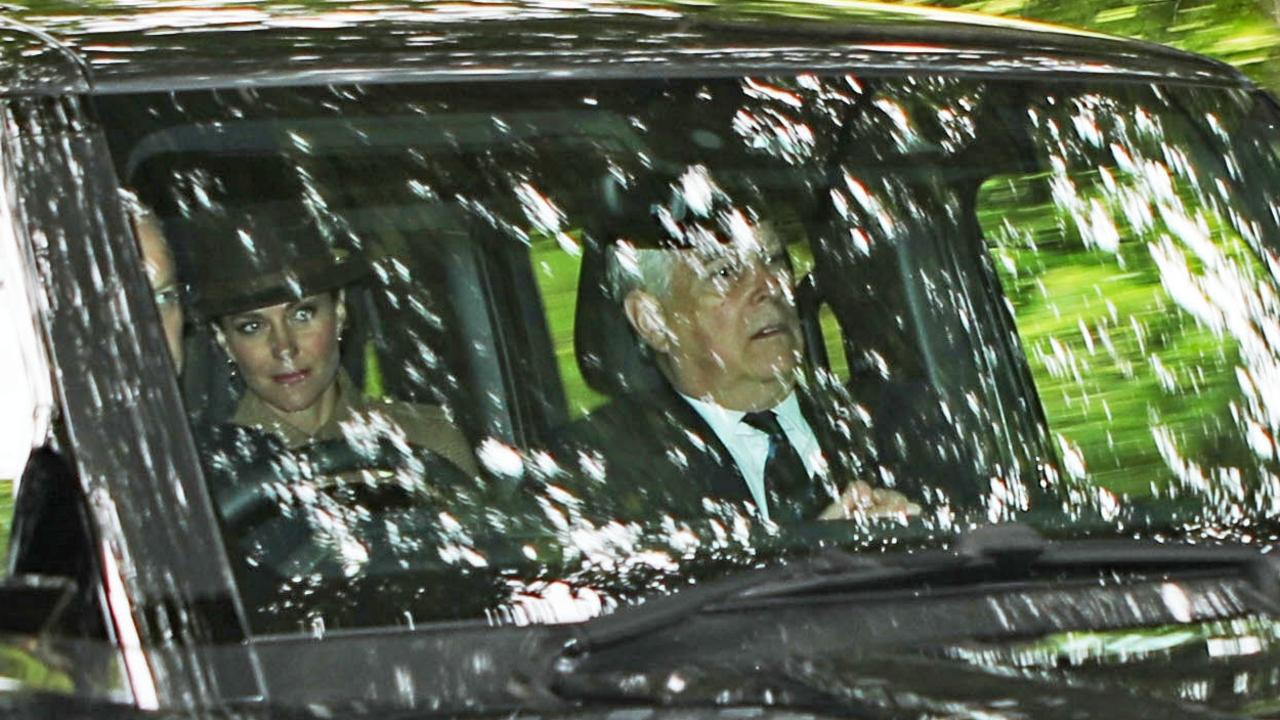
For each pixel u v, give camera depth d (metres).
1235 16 23.66
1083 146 13.77
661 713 9.52
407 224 12.01
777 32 13.44
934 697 9.69
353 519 10.85
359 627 10.11
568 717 9.49
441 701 9.75
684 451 12.10
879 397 12.91
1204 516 12.32
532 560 10.81
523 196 12.35
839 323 13.00
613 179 12.52
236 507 10.67
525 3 13.24
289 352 11.36
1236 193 13.90
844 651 10.33
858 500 12.01
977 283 13.47
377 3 12.91
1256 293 13.66
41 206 10.88
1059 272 13.78
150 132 11.38
